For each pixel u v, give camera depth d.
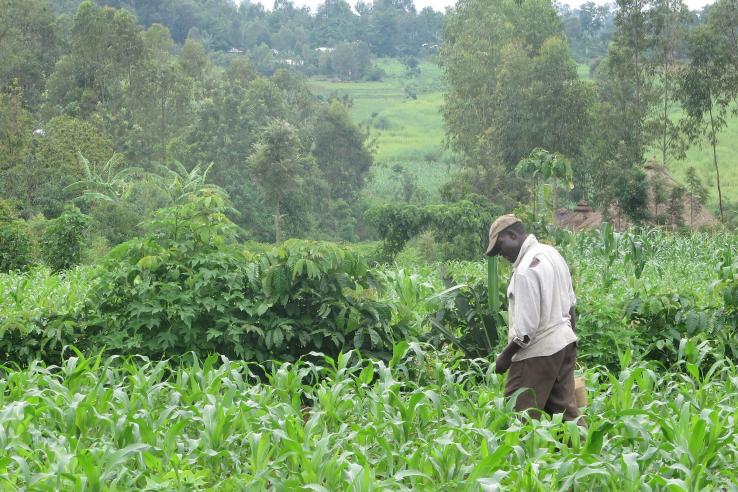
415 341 8.86
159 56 118.12
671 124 61.25
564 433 5.62
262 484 4.97
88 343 9.02
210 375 6.97
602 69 67.31
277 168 75.25
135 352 8.73
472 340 9.53
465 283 9.61
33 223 47.22
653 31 61.69
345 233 93.62
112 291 9.02
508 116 61.88
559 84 61.16
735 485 4.94
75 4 188.75
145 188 54.66
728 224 53.41
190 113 100.12
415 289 9.95
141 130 90.81
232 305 8.97
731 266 9.25
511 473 4.95
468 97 73.06
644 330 9.49
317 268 8.66
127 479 5.20
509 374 6.58
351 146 103.75
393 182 121.31
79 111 96.44
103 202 52.50
